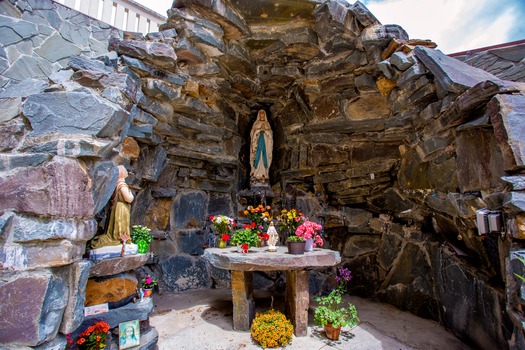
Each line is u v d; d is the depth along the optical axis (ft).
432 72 9.38
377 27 11.16
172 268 15.52
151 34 11.40
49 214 5.86
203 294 15.10
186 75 12.81
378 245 15.51
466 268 10.35
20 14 11.99
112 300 8.52
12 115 6.52
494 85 7.14
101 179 6.95
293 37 12.54
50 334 5.69
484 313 9.27
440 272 11.87
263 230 14.26
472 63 13.52
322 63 13.37
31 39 12.17
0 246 5.58
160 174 15.01
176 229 15.96
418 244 13.38
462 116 8.53
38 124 6.35
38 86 7.06
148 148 13.79
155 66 11.71
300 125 16.46
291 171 17.13
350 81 13.43
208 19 11.63
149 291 9.66
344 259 16.39
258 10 11.64
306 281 10.66
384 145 14.21
